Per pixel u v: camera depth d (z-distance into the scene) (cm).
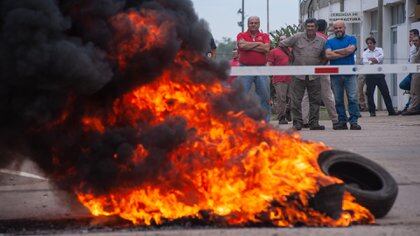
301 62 3083
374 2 5531
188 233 1259
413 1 4944
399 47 5166
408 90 4266
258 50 2961
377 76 4197
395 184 1432
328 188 1309
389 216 1436
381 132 3058
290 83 3444
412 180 1850
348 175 1480
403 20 5162
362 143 2628
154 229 1302
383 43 5456
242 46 2958
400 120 3791
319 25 3397
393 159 2211
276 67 2953
